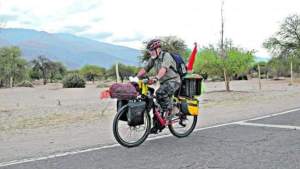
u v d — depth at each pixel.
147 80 7.43
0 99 26.03
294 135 8.19
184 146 7.23
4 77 73.75
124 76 7.77
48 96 29.09
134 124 7.12
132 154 6.66
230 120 10.95
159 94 7.66
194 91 8.15
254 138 7.90
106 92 7.18
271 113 12.31
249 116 11.76
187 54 33.84
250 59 27.92
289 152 6.61
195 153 6.64
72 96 28.55
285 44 60.03
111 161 6.21
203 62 28.67
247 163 5.95
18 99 25.98
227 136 8.19
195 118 8.45
